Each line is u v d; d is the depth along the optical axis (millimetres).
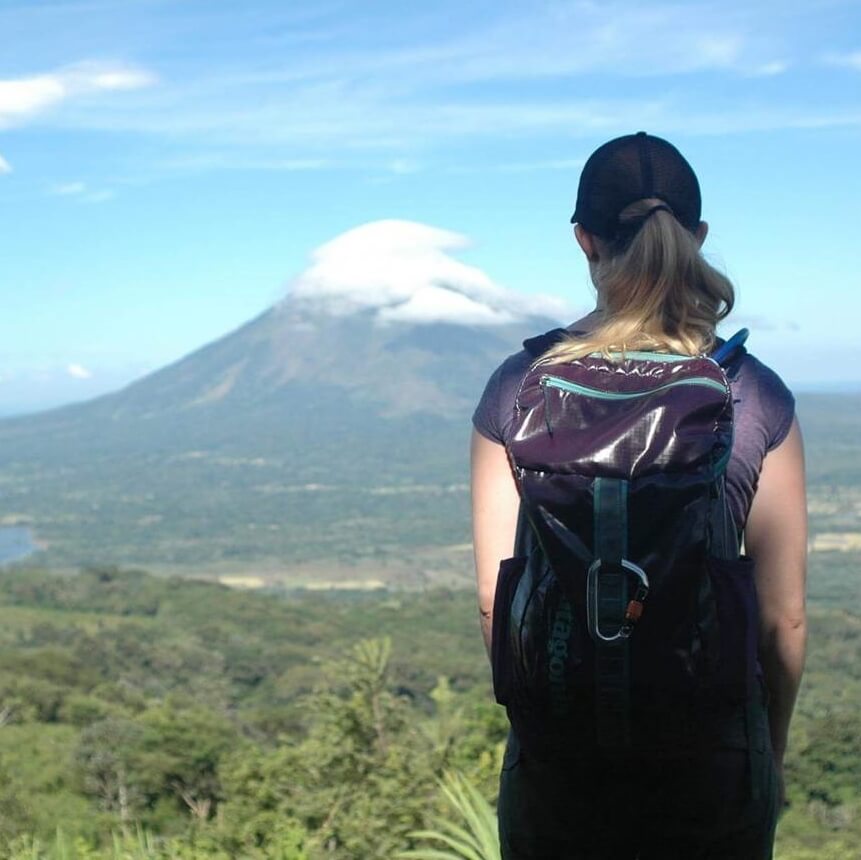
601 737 1615
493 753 6844
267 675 75875
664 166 1806
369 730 8562
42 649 66125
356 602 130625
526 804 1782
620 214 1800
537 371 1741
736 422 1711
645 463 1573
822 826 17938
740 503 1688
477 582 1847
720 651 1570
